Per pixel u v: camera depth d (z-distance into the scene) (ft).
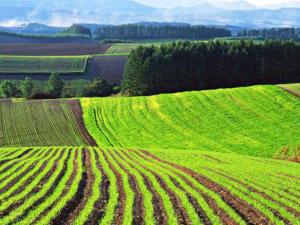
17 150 156.97
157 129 217.77
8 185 94.73
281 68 386.52
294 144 178.70
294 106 230.89
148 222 68.49
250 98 248.32
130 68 379.76
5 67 483.92
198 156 145.07
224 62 376.07
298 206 80.53
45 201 81.51
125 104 262.67
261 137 193.77
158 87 373.61
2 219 70.79
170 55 370.53
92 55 557.33
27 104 274.16
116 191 88.28
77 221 69.46
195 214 72.59
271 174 110.93
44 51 597.11
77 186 91.40
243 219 71.51
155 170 112.16
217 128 212.23
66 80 441.27
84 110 255.70
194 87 374.84
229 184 96.73
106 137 210.18
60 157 138.21
